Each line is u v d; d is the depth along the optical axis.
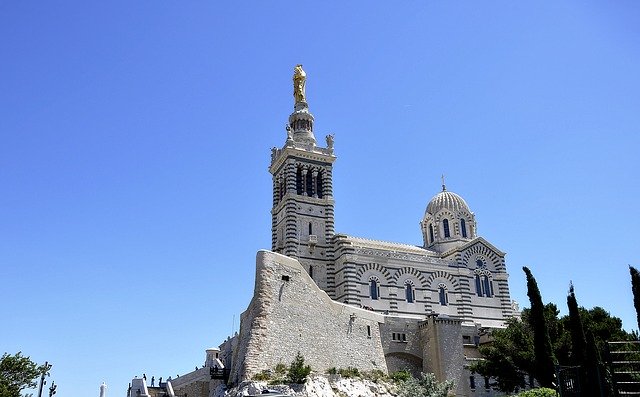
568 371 47.34
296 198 106.38
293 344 71.94
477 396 87.06
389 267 103.31
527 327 79.88
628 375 56.66
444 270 107.25
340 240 103.06
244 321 75.25
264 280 72.06
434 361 87.38
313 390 67.75
